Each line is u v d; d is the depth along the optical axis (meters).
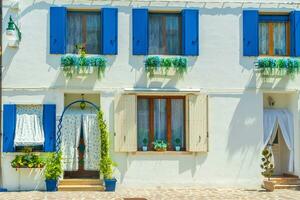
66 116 18.44
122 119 18.22
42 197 16.12
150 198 15.84
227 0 18.91
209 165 18.53
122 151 18.16
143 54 18.47
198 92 18.53
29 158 17.78
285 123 19.34
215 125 18.66
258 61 18.80
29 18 18.28
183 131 18.81
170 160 18.44
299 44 19.00
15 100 18.08
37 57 18.22
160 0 18.66
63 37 18.27
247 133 18.75
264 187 18.30
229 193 17.08
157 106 18.80
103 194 16.81
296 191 17.72
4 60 18.16
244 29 18.86
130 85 18.44
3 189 17.75
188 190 17.83
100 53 18.59
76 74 18.25
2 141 17.94
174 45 18.97
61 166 18.02
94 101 18.80
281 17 19.31
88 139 18.45
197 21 18.70
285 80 18.92
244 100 18.83
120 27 18.53
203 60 18.72
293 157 19.14
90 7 18.47
